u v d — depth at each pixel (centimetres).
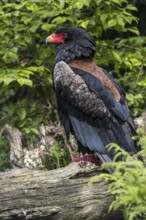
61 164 1192
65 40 1173
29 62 1442
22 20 1346
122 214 977
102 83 1105
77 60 1154
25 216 920
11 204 918
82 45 1155
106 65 1488
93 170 977
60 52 1170
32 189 932
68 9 1334
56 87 1131
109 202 965
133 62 1412
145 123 1155
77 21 1341
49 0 1344
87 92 1099
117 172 718
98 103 1086
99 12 1377
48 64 1450
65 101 1122
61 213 942
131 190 684
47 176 953
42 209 929
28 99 1538
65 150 1197
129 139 1044
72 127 1116
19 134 1272
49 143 1212
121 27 1438
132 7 1418
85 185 960
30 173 954
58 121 1361
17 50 1384
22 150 1214
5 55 1339
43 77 1434
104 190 964
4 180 932
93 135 1079
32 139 1311
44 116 1430
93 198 959
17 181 934
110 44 1491
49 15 1342
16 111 1418
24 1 1353
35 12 1350
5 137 1356
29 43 1412
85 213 955
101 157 1049
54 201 939
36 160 1184
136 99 1395
